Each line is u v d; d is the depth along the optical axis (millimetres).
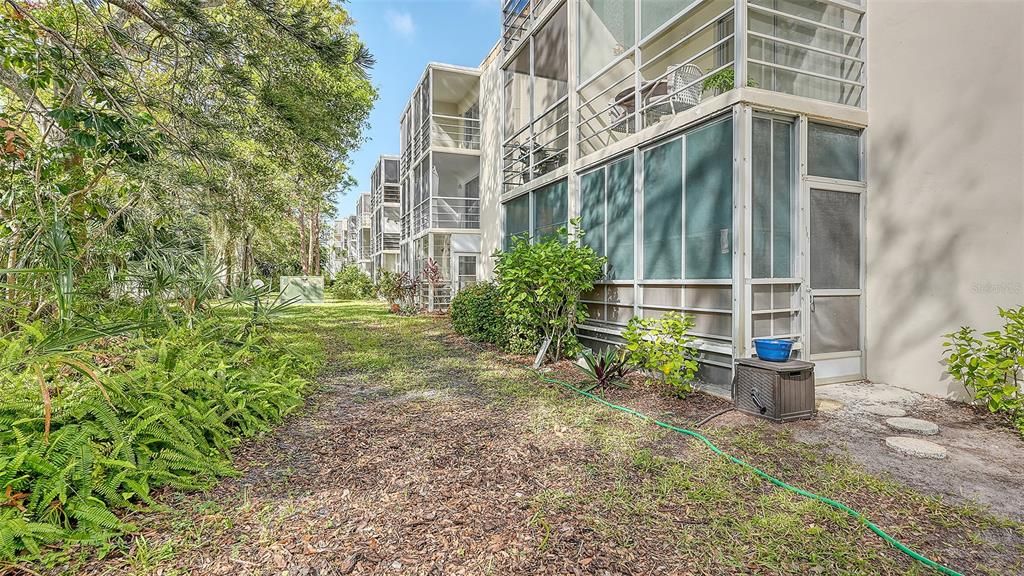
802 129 4840
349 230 48812
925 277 4738
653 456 3416
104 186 6254
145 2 5750
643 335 5676
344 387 5562
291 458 3439
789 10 5133
